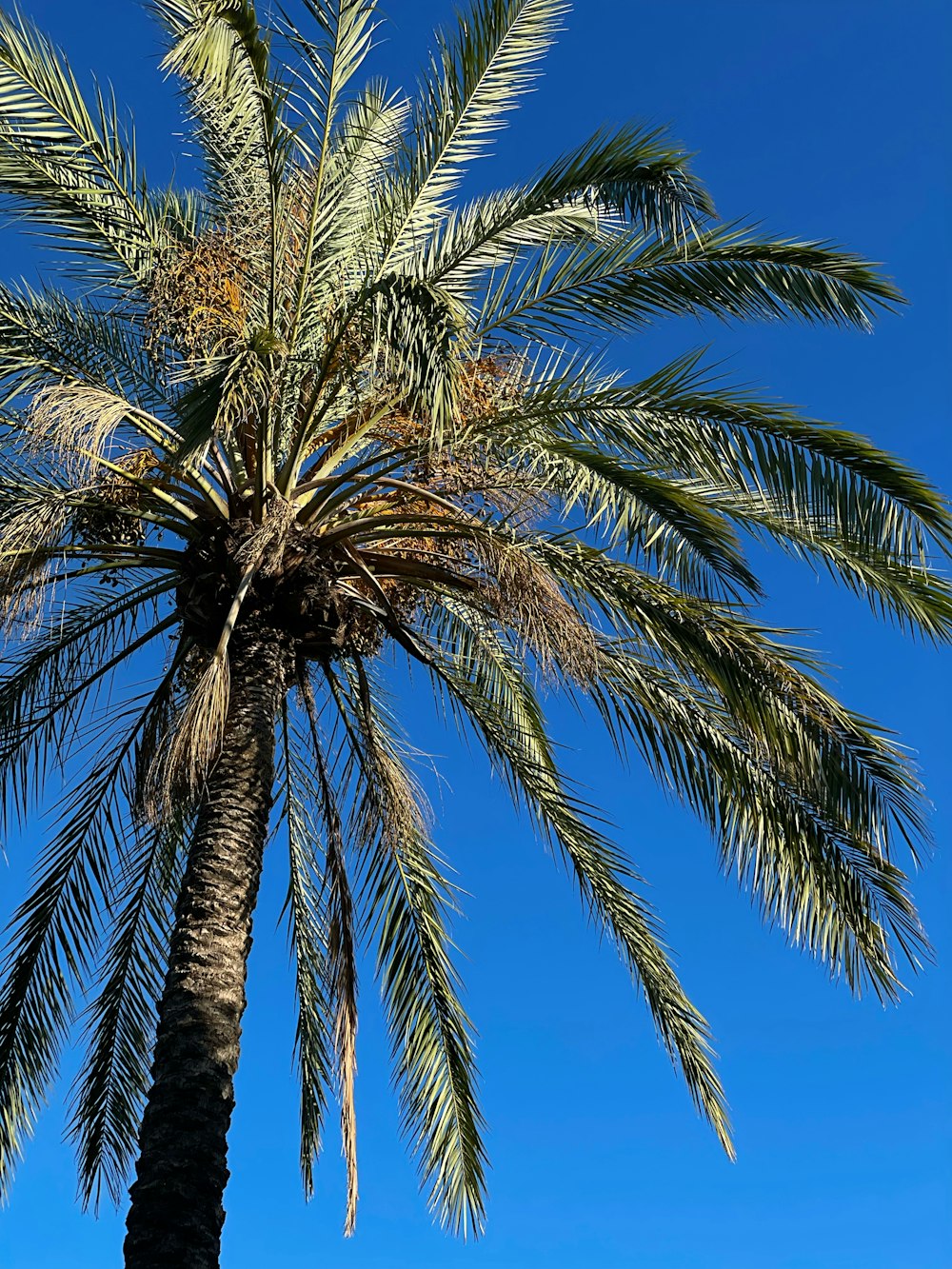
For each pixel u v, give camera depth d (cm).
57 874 1005
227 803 847
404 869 1051
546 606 830
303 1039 1124
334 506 920
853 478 860
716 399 870
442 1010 1042
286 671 906
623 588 892
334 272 948
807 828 938
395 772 1005
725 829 948
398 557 939
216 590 895
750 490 895
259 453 885
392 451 912
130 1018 1062
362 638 991
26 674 988
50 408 786
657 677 951
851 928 927
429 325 740
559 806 1030
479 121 958
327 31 860
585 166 817
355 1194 902
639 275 895
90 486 854
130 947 1066
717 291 880
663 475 948
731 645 889
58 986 1001
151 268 907
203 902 815
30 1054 994
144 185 910
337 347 888
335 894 958
